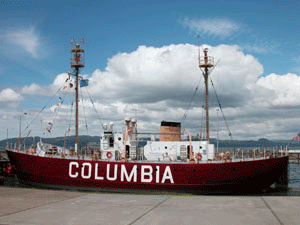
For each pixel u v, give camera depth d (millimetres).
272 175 33625
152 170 30594
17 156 34688
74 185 31922
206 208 10188
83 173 31594
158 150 35031
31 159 33500
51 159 32656
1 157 64312
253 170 31484
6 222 8172
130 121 35625
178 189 30344
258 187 32875
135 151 35281
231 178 30766
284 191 39094
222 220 8500
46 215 9039
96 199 11867
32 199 11812
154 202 11305
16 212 9453
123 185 30797
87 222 8227
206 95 38188
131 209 9953
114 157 33625
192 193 30484
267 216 9000
